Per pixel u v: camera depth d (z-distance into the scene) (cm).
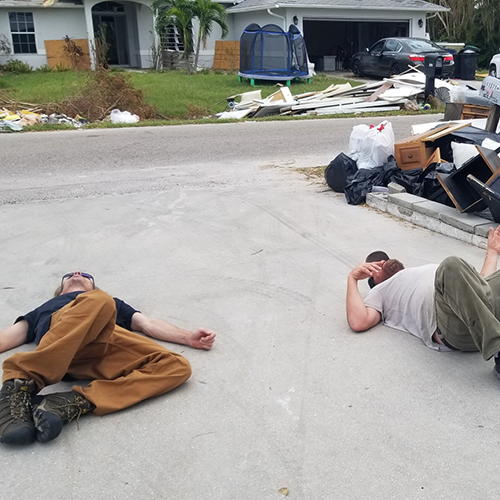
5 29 2495
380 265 408
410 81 1856
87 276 398
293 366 355
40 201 723
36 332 358
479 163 560
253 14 2700
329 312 425
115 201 719
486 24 3030
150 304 443
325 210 671
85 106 1631
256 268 509
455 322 335
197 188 781
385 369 349
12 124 1414
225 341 387
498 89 775
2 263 527
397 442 285
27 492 256
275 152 1074
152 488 258
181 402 320
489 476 261
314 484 259
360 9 2572
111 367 332
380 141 722
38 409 283
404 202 626
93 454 280
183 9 2428
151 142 1198
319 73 2728
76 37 2597
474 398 319
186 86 2112
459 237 565
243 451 281
